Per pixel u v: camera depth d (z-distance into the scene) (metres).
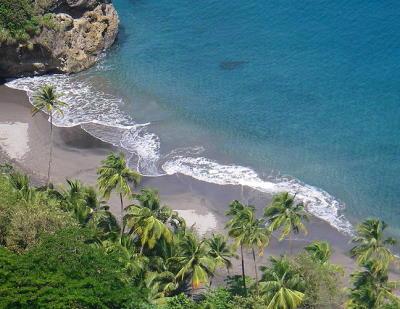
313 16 139.50
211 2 147.25
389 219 95.31
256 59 130.25
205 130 113.69
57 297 64.25
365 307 70.50
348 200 98.56
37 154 105.88
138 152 108.06
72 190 82.44
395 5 139.00
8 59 123.50
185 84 125.12
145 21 142.88
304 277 72.94
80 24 129.12
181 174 103.38
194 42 136.12
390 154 106.62
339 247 90.19
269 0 145.75
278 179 102.81
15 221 73.38
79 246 69.50
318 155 107.38
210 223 93.31
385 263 71.94
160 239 77.69
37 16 123.31
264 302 70.00
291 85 123.00
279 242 90.44
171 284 74.75
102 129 113.06
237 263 86.75
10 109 117.06
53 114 115.62
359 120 113.88
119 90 123.69
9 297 63.97
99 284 66.31
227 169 104.81
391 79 121.94
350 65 126.19
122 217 84.44
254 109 118.19
